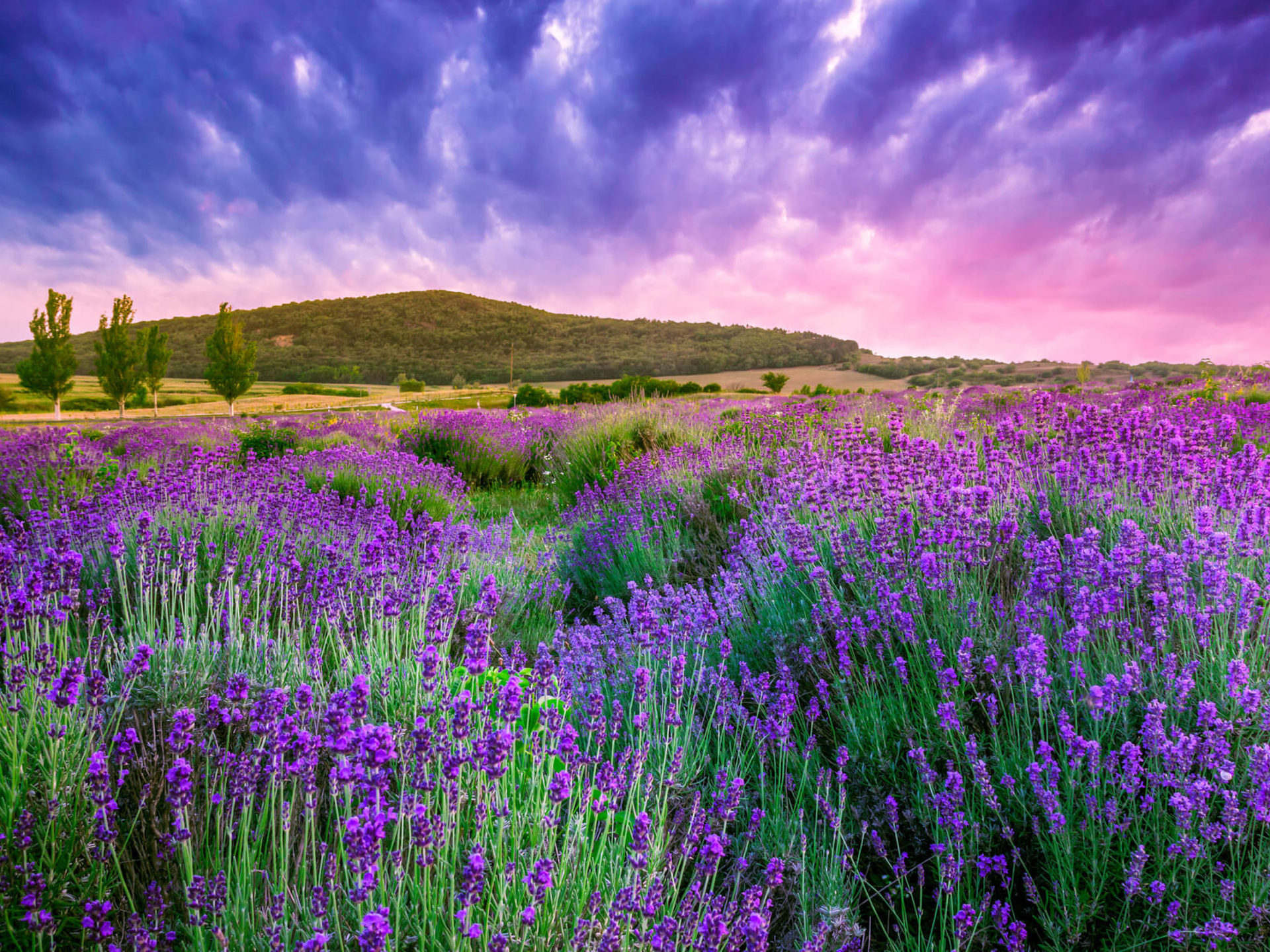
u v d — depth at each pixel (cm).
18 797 195
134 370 5994
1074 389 1455
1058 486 474
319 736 211
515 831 224
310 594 407
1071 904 211
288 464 864
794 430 924
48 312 5547
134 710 265
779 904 242
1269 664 265
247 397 8669
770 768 306
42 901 176
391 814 192
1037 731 271
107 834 187
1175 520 400
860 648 343
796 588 395
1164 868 210
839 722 321
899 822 268
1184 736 214
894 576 351
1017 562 397
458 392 9900
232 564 386
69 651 298
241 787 196
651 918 204
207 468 590
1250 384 1114
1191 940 193
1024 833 244
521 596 555
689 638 380
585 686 347
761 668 378
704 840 261
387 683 301
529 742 264
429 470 988
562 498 1043
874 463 480
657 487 740
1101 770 238
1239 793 220
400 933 188
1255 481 383
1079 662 277
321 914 173
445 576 441
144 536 354
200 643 306
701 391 4019
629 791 255
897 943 225
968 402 1136
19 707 223
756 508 609
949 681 275
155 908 175
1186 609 273
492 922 196
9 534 489
